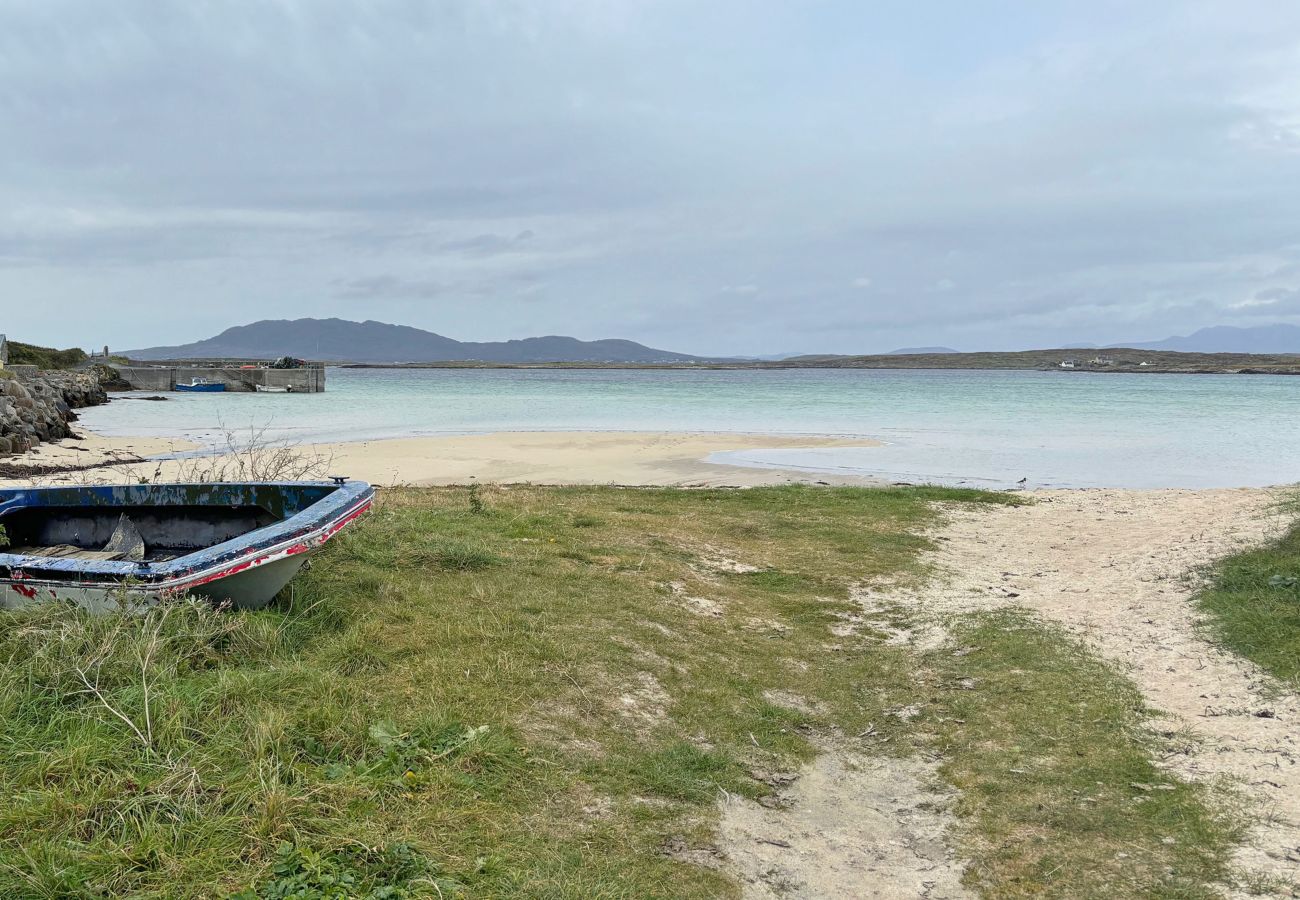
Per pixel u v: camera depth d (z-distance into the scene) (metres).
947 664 7.62
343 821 4.10
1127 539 12.20
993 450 25.78
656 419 38.38
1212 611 8.59
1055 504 15.45
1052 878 4.44
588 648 6.80
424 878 3.75
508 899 3.77
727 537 12.38
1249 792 5.22
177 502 8.16
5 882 3.50
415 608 7.30
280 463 14.28
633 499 15.31
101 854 3.70
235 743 4.64
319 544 6.70
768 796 5.26
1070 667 7.41
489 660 6.29
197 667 5.52
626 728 5.72
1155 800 5.16
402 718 5.25
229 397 61.41
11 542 7.96
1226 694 6.76
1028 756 5.81
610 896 3.93
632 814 4.72
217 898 3.52
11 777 4.26
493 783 4.71
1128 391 67.25
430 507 12.66
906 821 5.10
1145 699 6.74
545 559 9.59
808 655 7.79
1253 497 14.72
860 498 15.80
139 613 5.64
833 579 10.44
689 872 4.29
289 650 6.05
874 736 6.25
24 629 5.52
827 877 4.46
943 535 13.02
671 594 8.94
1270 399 55.12
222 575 5.98
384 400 56.41
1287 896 4.19
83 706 4.89
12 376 38.59
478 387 80.19
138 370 71.31
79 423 37.97
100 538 8.27
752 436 29.72
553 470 21.00
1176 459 23.98
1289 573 9.21
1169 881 4.37
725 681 6.83
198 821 4.00
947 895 4.34
